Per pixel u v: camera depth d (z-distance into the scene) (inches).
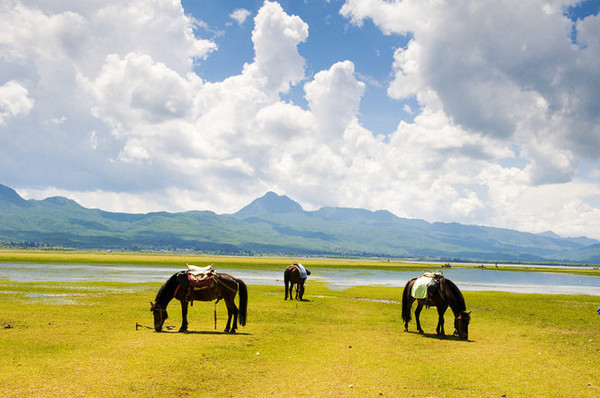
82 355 595.8
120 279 2319.1
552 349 740.0
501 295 1988.2
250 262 5871.1
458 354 677.9
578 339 854.5
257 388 481.4
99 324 866.1
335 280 2923.2
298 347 699.4
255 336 786.8
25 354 597.9
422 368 582.9
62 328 807.7
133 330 806.5
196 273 821.9
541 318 1194.0
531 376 555.2
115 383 477.7
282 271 3969.0
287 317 1054.4
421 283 873.5
